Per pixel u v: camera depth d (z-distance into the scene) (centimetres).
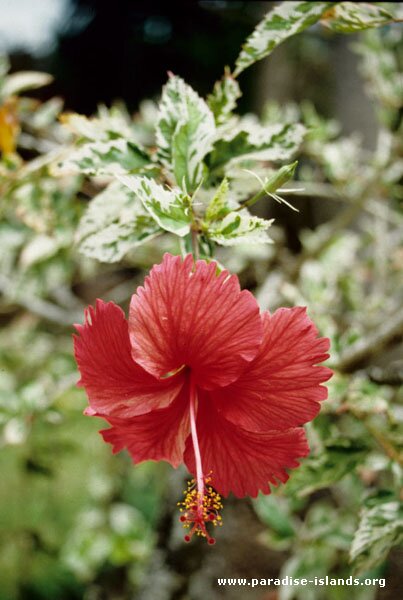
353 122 144
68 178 65
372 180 75
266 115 87
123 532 119
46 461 104
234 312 42
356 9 48
